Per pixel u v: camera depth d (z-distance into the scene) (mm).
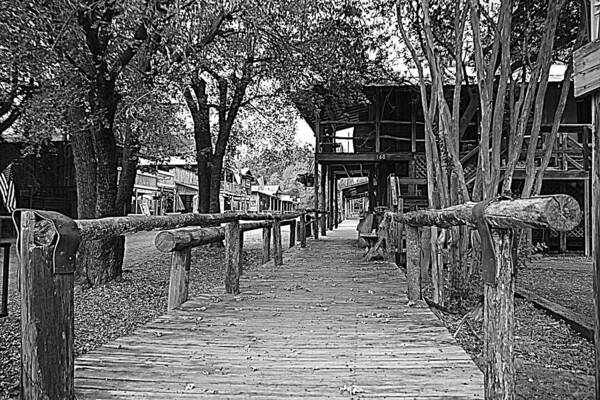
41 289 2137
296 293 5820
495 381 2025
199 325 4160
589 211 12570
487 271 2100
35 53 6402
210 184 13320
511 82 6215
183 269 5012
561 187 13859
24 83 7957
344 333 3904
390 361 3170
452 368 3027
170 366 3049
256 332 3916
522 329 5148
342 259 9961
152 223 4105
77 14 6234
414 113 13859
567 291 7559
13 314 5648
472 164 11500
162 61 7387
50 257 2164
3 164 16141
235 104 12906
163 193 33094
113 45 7262
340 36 10148
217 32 8445
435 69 5824
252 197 45094
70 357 2258
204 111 13086
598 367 1894
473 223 2311
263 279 7043
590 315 5547
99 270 7984
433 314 4648
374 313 4676
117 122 8180
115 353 3316
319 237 17625
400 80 11969
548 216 1549
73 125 7543
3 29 5746
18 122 11953
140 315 6102
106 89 7195
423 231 6289
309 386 2707
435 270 5598
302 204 48938
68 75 6973
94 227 2832
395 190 9883
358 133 16922
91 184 8008
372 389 2658
